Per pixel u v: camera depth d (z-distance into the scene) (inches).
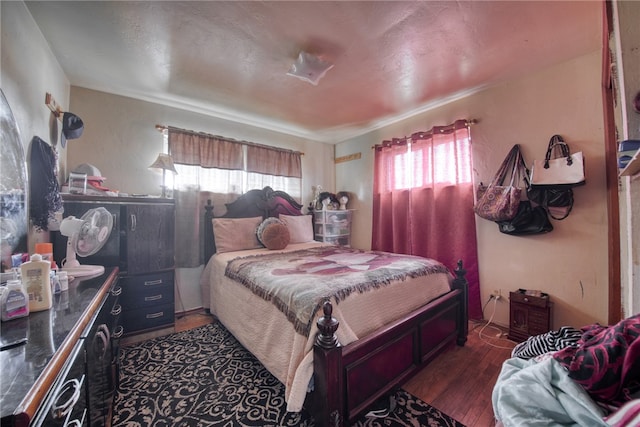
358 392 52.2
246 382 68.9
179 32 69.4
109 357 52.6
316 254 104.9
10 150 49.8
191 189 118.1
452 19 65.4
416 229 123.9
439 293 80.3
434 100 113.2
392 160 136.4
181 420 56.1
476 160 105.9
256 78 93.5
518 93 94.8
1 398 20.4
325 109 122.0
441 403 61.1
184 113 120.7
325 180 173.5
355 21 65.7
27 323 35.0
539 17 64.7
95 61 82.4
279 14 63.1
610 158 74.4
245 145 136.8
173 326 97.0
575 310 83.0
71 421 29.3
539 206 88.4
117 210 87.0
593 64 79.8
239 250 117.6
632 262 38.1
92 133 100.2
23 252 54.7
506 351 82.7
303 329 52.6
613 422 23.0
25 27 59.5
